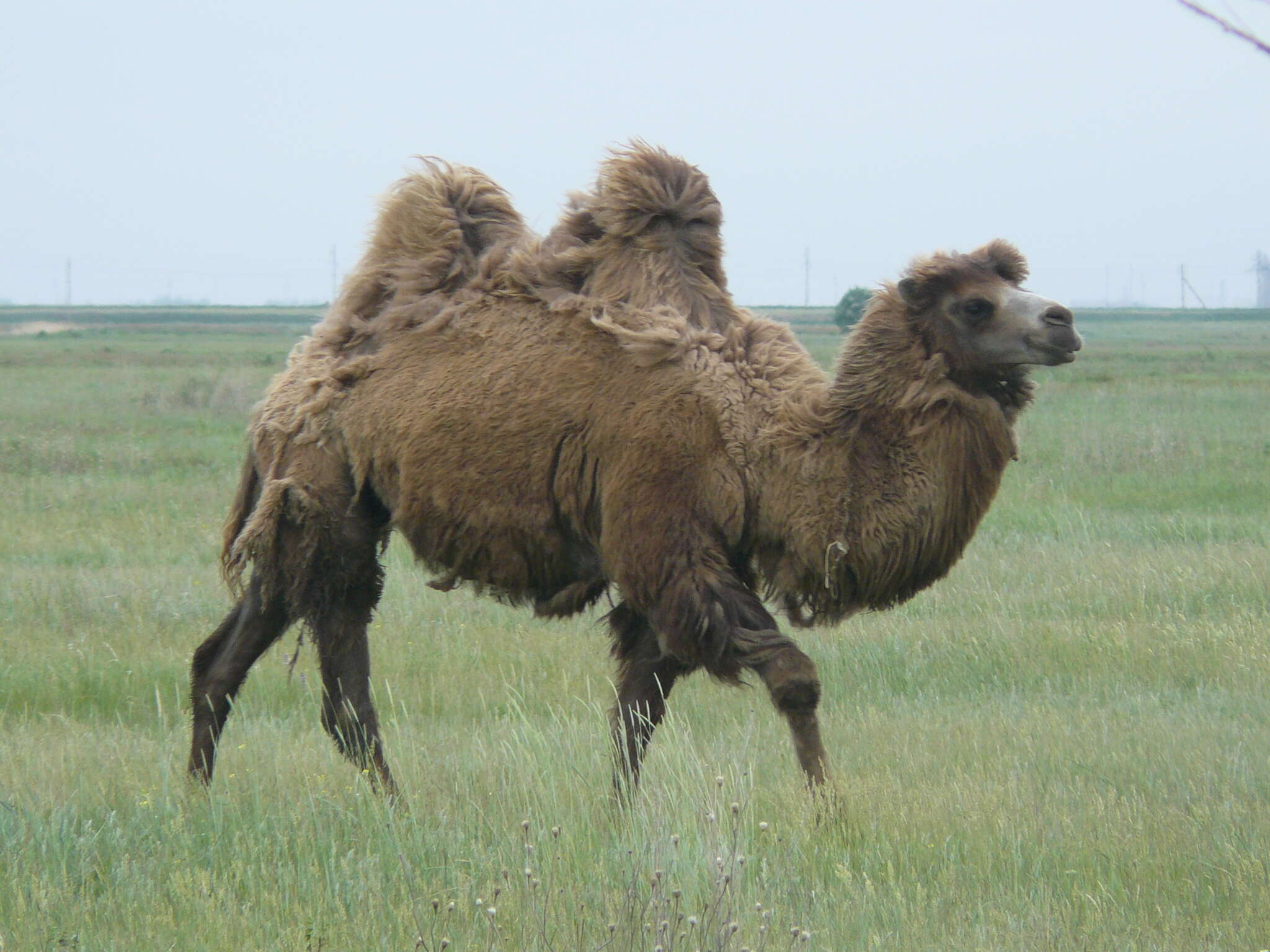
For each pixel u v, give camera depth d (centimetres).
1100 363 19600
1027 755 2741
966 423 2359
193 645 3741
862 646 3719
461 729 3052
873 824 2258
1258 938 1822
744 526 2408
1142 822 2273
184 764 2770
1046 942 1802
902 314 2378
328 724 2752
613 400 2438
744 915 1825
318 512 2723
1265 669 3394
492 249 2698
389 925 1844
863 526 2342
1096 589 4300
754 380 2442
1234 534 5344
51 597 4134
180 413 10681
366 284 2780
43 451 7706
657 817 2078
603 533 2444
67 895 1950
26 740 2859
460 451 2531
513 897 1883
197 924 1869
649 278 2555
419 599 4316
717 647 2331
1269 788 2466
